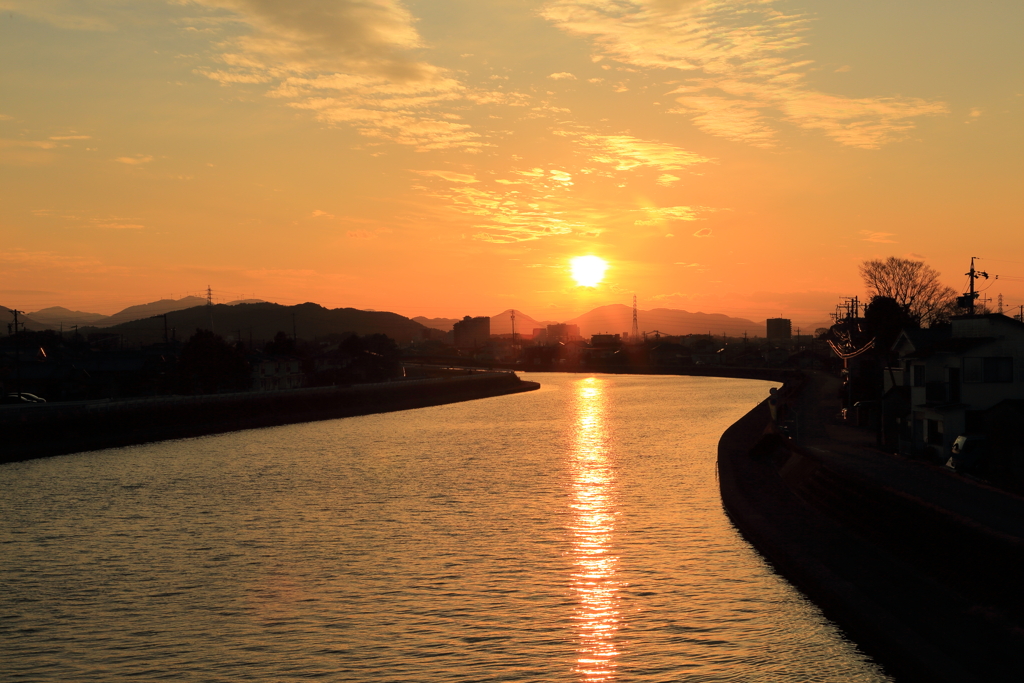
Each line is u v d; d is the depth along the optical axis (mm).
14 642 22312
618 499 41594
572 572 28328
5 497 42812
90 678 19984
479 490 44375
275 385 122500
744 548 31500
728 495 40000
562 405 115062
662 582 27141
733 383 168875
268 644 22062
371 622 23578
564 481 47406
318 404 98875
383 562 29734
